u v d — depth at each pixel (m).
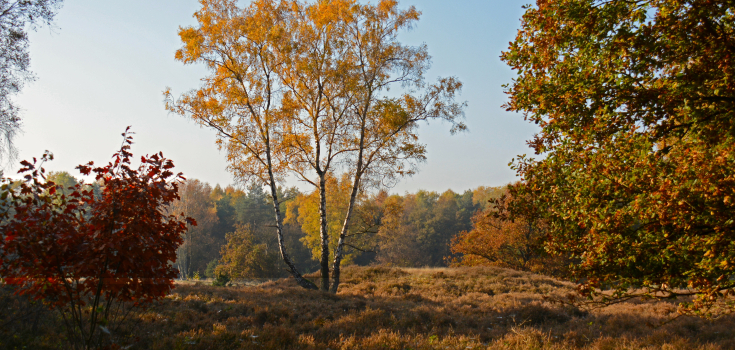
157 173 4.90
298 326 9.38
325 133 17.94
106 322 4.64
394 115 17.41
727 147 4.66
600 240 5.32
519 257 37.78
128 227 4.46
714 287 5.15
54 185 4.71
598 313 12.09
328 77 17.34
